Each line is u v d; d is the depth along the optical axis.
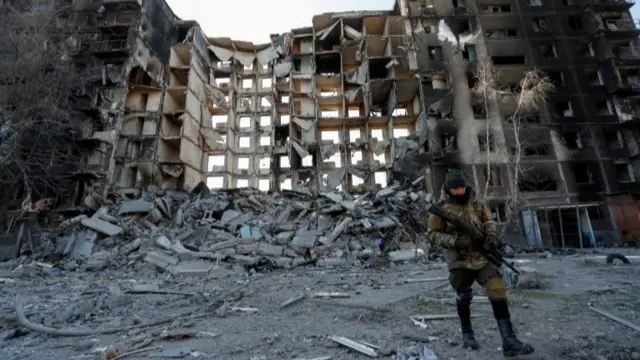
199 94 31.81
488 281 2.67
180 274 11.27
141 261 13.34
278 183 31.36
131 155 27.02
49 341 3.88
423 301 5.27
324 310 5.04
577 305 4.53
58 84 22.38
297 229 17.25
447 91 25.45
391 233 16.75
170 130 29.42
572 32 27.12
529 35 27.08
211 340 3.64
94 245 16.47
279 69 33.88
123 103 26.56
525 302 4.81
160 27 31.05
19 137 19.59
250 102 35.03
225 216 18.50
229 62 36.00
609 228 21.56
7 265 16.02
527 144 23.67
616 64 25.56
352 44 31.28
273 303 5.77
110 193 24.31
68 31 26.72
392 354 2.96
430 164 23.38
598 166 23.12
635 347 2.82
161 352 3.27
